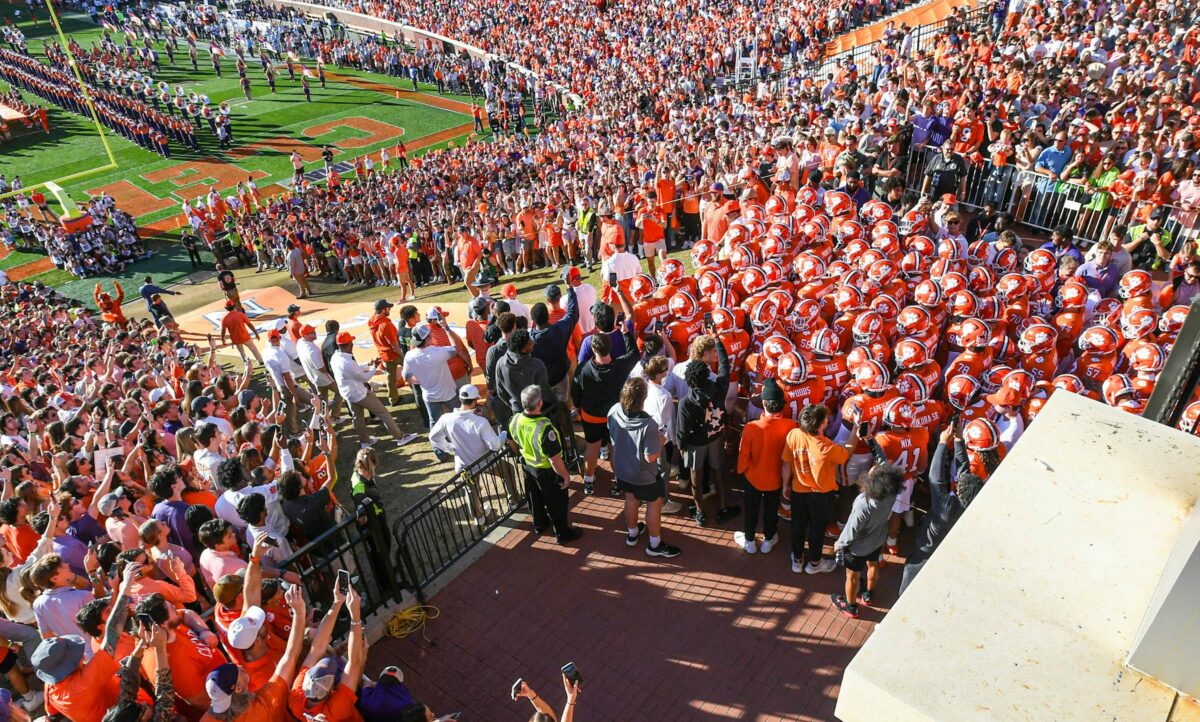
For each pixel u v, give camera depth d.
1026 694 2.09
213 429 8.65
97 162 44.53
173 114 46.28
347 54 56.84
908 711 2.08
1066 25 23.03
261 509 6.94
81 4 72.56
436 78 52.28
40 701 7.31
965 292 9.30
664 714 6.55
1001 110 16.53
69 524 8.25
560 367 9.66
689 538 8.34
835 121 19.39
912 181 16.72
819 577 7.68
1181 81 17.16
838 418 8.75
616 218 17.70
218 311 25.25
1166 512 2.62
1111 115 16.33
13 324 21.33
